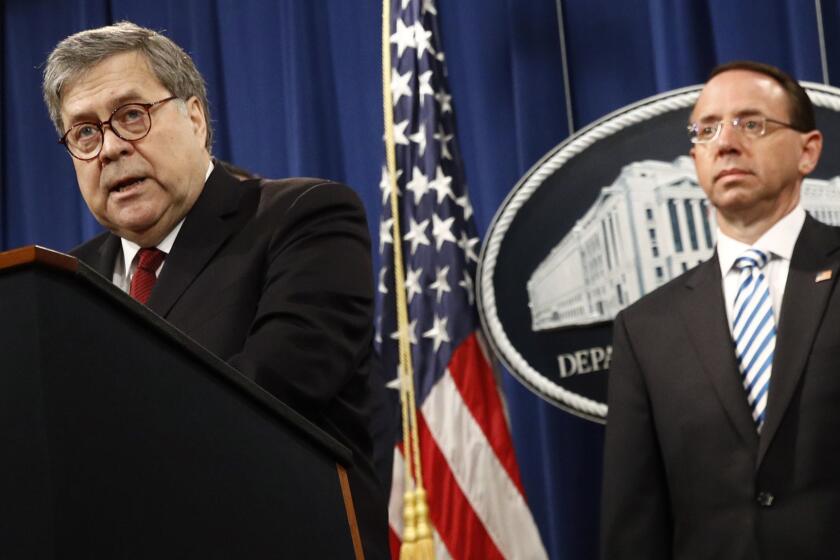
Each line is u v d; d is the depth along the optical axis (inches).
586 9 157.6
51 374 33.2
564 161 136.8
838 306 104.0
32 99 193.6
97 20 190.4
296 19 173.0
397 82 147.7
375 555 69.0
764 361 105.7
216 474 39.0
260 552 40.4
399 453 137.1
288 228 73.9
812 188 124.9
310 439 45.3
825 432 99.3
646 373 110.6
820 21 143.4
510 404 151.4
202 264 73.9
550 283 135.0
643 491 108.3
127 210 75.6
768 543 98.3
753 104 113.5
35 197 190.9
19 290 33.5
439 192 143.0
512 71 158.2
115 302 35.9
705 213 130.6
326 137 171.3
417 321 139.9
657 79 149.9
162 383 37.4
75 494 33.1
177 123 77.1
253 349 66.2
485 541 133.3
